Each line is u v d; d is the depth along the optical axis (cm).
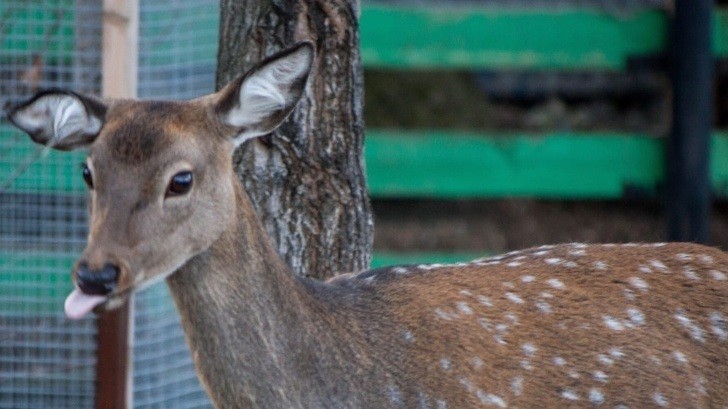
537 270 922
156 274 776
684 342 902
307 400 820
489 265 927
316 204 1016
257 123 818
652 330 899
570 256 938
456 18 1695
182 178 779
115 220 762
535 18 1702
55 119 820
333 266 1022
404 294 880
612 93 1947
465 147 1673
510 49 1703
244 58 1011
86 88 1240
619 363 883
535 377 867
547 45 1706
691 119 1639
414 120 1831
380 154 1667
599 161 1686
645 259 939
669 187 1659
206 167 792
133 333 1220
